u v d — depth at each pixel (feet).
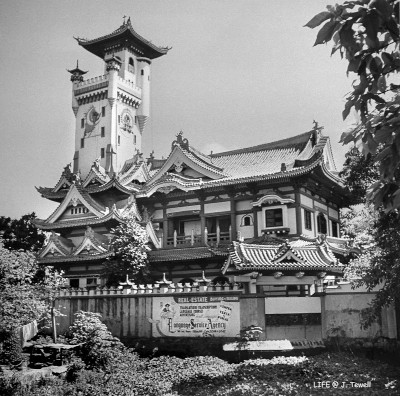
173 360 96.73
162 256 162.81
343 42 21.67
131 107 264.52
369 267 94.58
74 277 171.32
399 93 24.91
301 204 155.94
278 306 104.06
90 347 95.81
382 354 94.32
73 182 190.80
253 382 74.54
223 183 163.43
